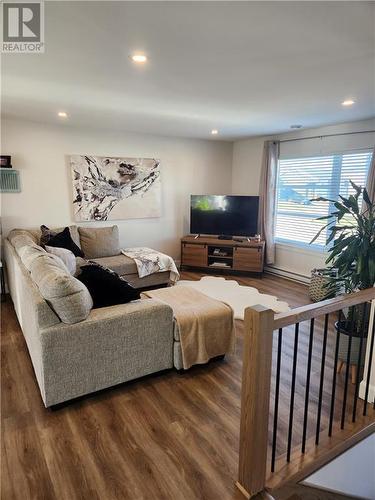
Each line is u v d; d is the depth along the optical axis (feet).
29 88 9.55
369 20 5.50
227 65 7.63
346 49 6.70
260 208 18.42
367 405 7.55
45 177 15.24
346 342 8.34
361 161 14.20
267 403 5.04
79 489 5.41
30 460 5.96
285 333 11.19
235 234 18.83
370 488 7.14
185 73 8.20
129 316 7.89
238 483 5.41
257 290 15.80
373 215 8.34
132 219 18.01
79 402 7.61
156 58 7.24
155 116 13.30
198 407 7.50
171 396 7.90
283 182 17.94
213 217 18.99
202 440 6.48
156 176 18.30
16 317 12.24
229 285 16.52
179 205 19.58
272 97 10.41
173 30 5.92
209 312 9.11
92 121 14.40
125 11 5.25
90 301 7.88
